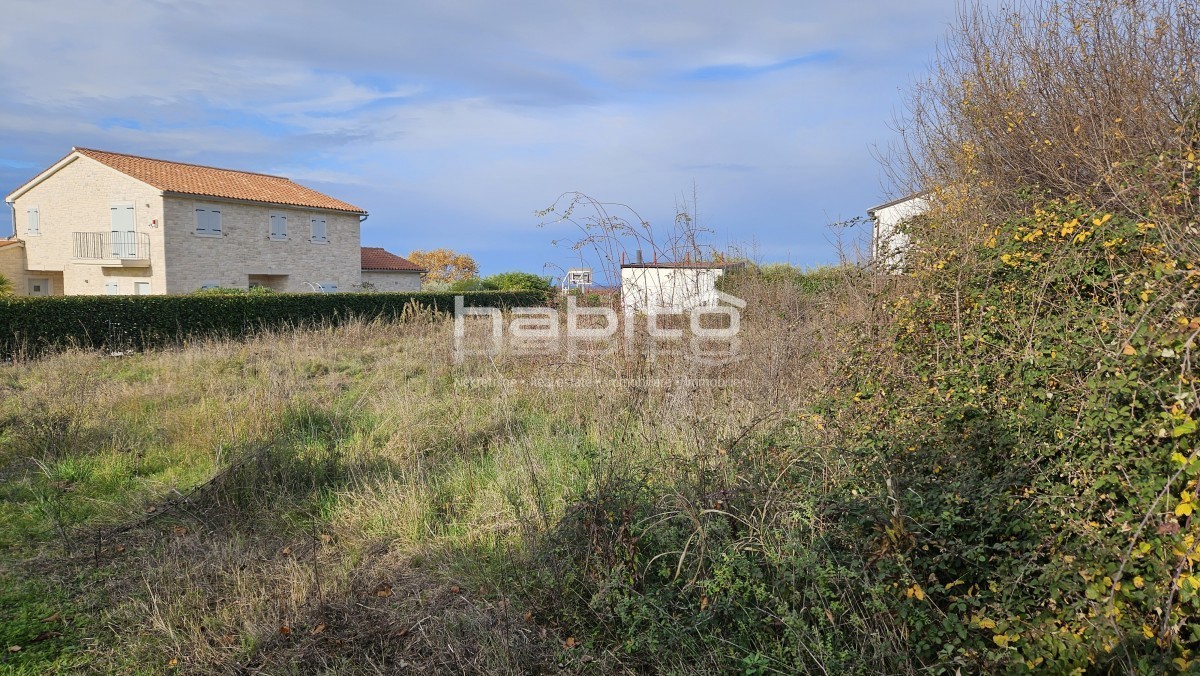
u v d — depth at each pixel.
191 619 3.32
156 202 25.52
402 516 4.38
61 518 4.66
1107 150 5.69
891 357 4.14
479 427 6.23
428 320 15.75
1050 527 2.60
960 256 4.20
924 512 2.68
